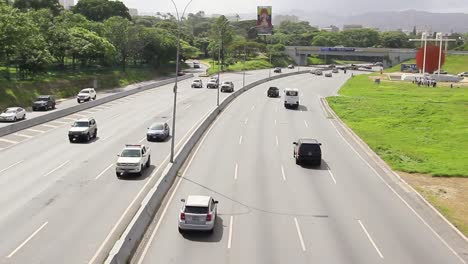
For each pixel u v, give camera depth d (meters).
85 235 25.80
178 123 62.47
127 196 32.59
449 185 38.25
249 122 64.94
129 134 54.91
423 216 31.05
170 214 29.62
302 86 118.94
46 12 111.94
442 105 79.12
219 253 24.28
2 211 29.31
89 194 32.84
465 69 174.75
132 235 24.59
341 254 24.72
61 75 96.62
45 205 30.48
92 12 158.50
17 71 89.56
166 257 23.58
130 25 130.38
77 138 50.03
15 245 24.36
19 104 73.38
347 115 72.50
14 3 133.38
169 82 116.50
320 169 42.12
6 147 47.41
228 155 45.91
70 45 101.75
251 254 24.30
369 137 56.56
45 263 22.39
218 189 35.22
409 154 47.84
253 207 31.61
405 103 82.19
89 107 75.44
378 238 27.06
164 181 34.34
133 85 111.38
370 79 139.00
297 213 30.78
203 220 26.05
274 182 37.59
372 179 39.53
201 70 160.88
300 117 70.88
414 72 171.50
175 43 151.25
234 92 92.12
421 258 24.56
